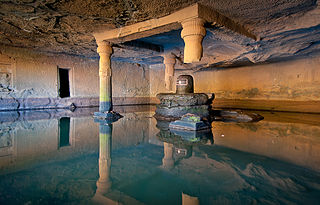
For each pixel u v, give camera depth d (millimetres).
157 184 2273
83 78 11828
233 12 4734
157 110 7691
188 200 1908
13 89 9586
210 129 5484
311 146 3814
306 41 6543
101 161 3021
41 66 10305
